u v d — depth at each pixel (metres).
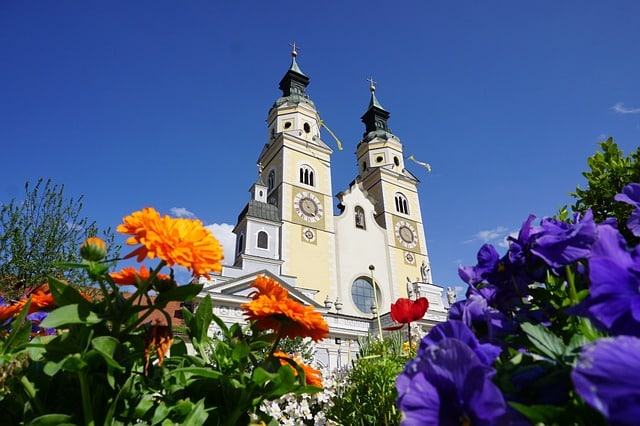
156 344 1.54
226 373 1.92
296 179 38.00
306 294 29.42
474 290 1.58
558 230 1.34
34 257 13.31
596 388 0.66
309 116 43.88
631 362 0.67
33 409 1.56
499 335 1.23
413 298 35.91
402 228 42.47
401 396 0.97
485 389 0.86
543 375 0.96
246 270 28.70
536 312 1.39
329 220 37.72
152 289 1.65
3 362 1.43
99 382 1.57
